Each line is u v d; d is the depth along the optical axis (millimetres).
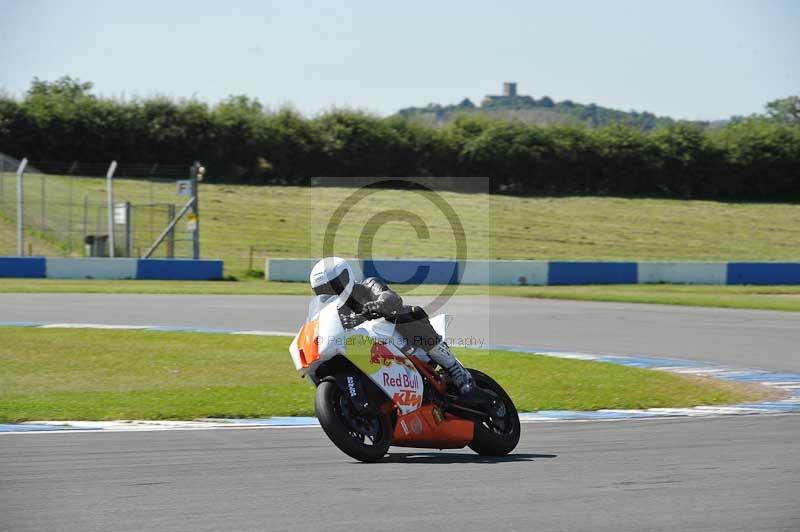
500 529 18125
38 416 31688
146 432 29078
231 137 190875
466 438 26062
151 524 18109
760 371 49188
